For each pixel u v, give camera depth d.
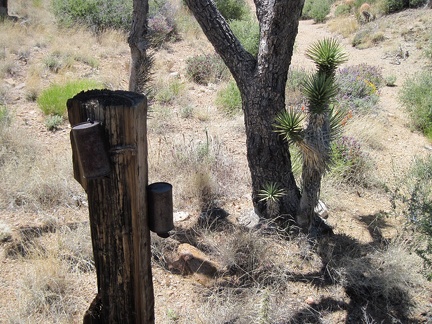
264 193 4.15
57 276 3.53
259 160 4.12
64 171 5.18
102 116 1.80
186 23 13.71
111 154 1.84
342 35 15.64
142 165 1.91
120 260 2.04
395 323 3.44
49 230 4.25
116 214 1.94
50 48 10.15
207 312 3.34
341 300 3.61
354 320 3.44
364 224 4.73
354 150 5.69
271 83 3.85
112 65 10.02
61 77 8.62
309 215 4.12
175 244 4.06
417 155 6.65
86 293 3.53
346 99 7.94
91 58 9.86
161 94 8.13
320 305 3.56
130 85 4.61
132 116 1.79
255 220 4.41
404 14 15.13
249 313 3.28
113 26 12.23
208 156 5.56
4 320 3.18
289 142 3.89
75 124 1.88
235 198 5.00
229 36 3.90
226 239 4.09
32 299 3.34
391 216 4.84
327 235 4.35
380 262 3.86
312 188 3.97
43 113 7.25
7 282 3.59
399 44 13.23
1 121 6.12
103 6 12.35
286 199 4.25
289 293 3.64
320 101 3.49
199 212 4.68
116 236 1.99
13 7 13.14
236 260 3.88
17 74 8.81
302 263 3.94
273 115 3.94
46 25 11.73
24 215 4.50
